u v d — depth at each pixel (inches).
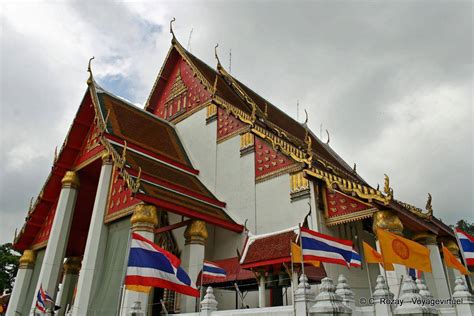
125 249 588.7
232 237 669.9
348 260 372.5
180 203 601.9
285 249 487.2
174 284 374.6
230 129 804.6
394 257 369.7
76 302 583.8
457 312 352.5
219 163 790.5
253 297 605.9
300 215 605.0
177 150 852.6
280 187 654.5
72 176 792.3
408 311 287.4
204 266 511.5
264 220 652.1
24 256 878.4
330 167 774.5
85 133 816.3
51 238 725.9
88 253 621.6
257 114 893.2
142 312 465.4
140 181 590.9
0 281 1589.6
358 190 545.6
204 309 432.8
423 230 658.2
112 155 658.8
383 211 530.6
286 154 668.7
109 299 563.5
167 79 1063.6
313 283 531.8
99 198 668.7
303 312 321.4
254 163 718.5
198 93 931.3
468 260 436.1
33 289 836.6
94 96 764.0
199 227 615.5
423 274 648.4
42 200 863.1
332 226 594.9
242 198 706.2
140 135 802.2
